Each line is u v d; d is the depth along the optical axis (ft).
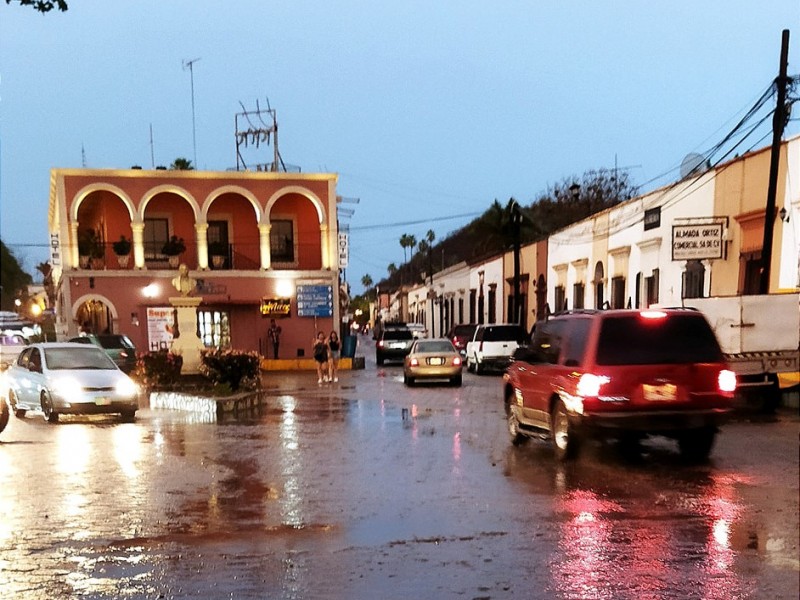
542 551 19.31
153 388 62.03
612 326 30.35
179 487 27.43
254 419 48.49
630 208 87.15
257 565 18.57
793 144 60.08
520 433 36.68
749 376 46.52
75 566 18.61
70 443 38.52
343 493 26.18
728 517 22.25
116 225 110.01
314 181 109.60
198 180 106.32
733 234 67.82
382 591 16.70
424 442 37.70
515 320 115.85
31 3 14.52
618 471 29.30
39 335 133.08
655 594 16.28
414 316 263.90
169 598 16.44
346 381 83.82
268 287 107.24
